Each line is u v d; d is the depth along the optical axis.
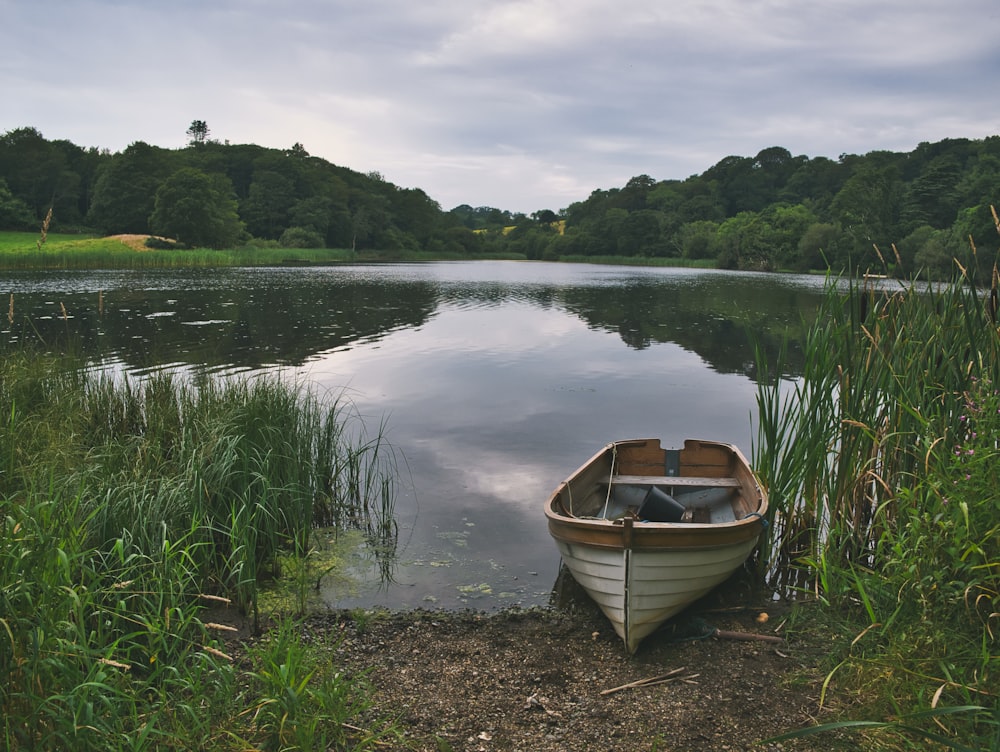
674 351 17.23
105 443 6.83
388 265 75.12
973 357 5.13
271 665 3.71
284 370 13.27
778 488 6.01
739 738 3.67
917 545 4.12
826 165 115.69
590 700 4.05
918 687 3.70
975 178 57.78
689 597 4.88
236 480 6.14
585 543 4.76
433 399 11.76
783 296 35.06
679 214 118.62
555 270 75.12
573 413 10.98
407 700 4.04
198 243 72.50
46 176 77.31
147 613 4.13
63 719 3.01
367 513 7.10
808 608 5.18
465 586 5.64
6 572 3.35
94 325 18.45
